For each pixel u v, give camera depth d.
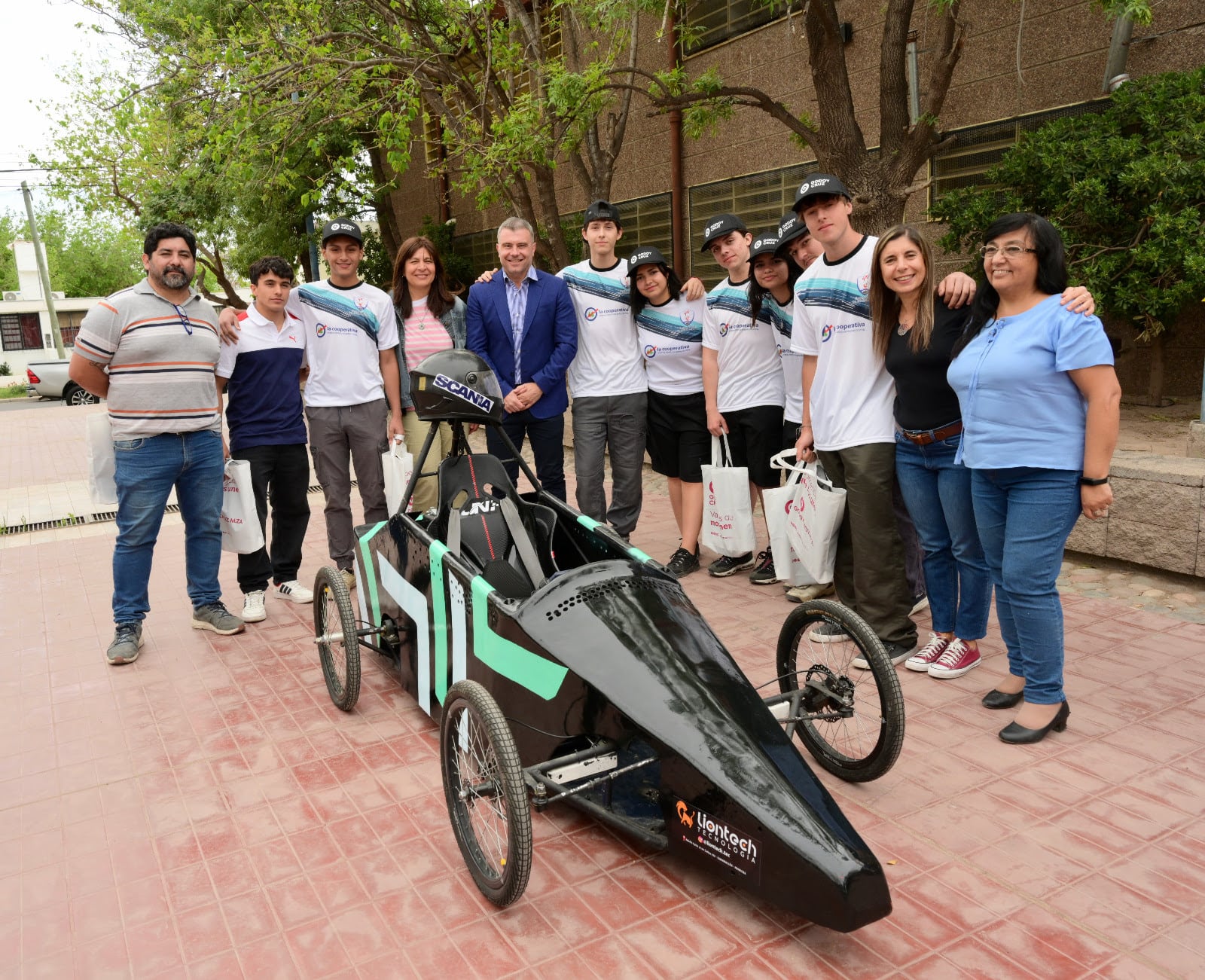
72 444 16.30
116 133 17.27
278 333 5.98
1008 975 2.69
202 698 4.91
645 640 3.23
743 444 6.34
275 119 10.59
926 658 4.80
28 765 4.25
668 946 2.87
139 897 3.25
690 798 2.91
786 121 8.87
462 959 2.85
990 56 9.57
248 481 5.80
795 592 6.03
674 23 12.59
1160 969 2.69
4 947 3.02
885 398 4.79
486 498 4.48
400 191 20.84
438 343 6.55
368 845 3.50
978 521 4.18
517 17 10.30
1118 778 3.70
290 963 2.88
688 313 6.37
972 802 3.58
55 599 6.79
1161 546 5.73
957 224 7.77
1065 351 3.67
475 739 3.24
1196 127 6.52
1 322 55.09
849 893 2.54
